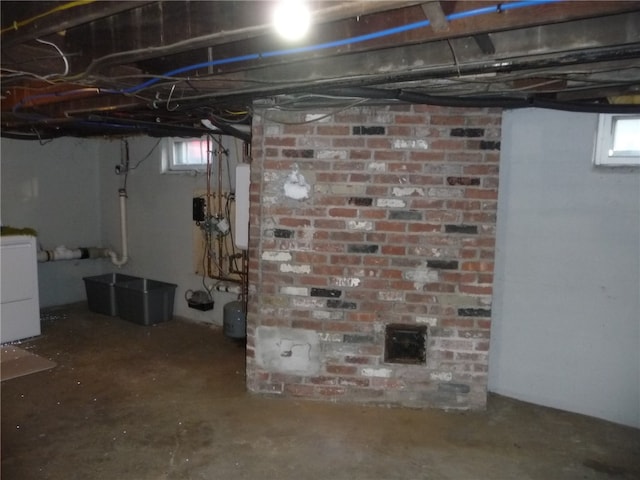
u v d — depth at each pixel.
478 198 2.73
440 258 2.79
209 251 4.36
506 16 1.53
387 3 1.33
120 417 2.76
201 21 1.63
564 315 2.83
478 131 2.69
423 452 2.44
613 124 2.60
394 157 2.77
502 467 2.32
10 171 4.60
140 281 4.91
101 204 5.28
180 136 4.16
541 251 2.86
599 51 1.73
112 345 3.94
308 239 2.89
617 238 2.63
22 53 1.93
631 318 2.64
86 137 4.93
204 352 3.80
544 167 2.80
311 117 2.80
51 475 2.21
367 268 2.86
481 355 2.82
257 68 2.08
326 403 2.96
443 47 1.92
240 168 3.29
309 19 1.42
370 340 2.90
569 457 2.41
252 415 2.79
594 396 2.79
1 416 2.75
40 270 4.92
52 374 3.34
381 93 2.34
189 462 2.33
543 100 2.38
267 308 2.98
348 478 2.23
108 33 1.90
